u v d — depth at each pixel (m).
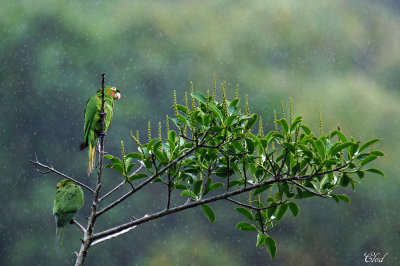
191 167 4.00
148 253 18.25
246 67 19.45
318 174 3.65
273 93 18.80
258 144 3.75
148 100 18.77
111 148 17.91
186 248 18.30
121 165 3.95
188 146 4.01
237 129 3.62
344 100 19.08
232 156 3.88
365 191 18.27
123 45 19.08
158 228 18.47
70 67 18.48
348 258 17.89
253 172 3.92
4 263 17.44
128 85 18.67
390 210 18.02
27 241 17.69
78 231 18.09
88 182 18.20
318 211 18.39
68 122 18.34
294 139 3.91
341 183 3.74
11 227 17.75
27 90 18.31
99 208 17.94
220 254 18.28
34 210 17.97
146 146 4.00
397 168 18.27
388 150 18.48
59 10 18.83
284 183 3.79
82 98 18.39
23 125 18.16
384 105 19.39
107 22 19.20
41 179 18.23
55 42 18.55
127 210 18.19
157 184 18.52
